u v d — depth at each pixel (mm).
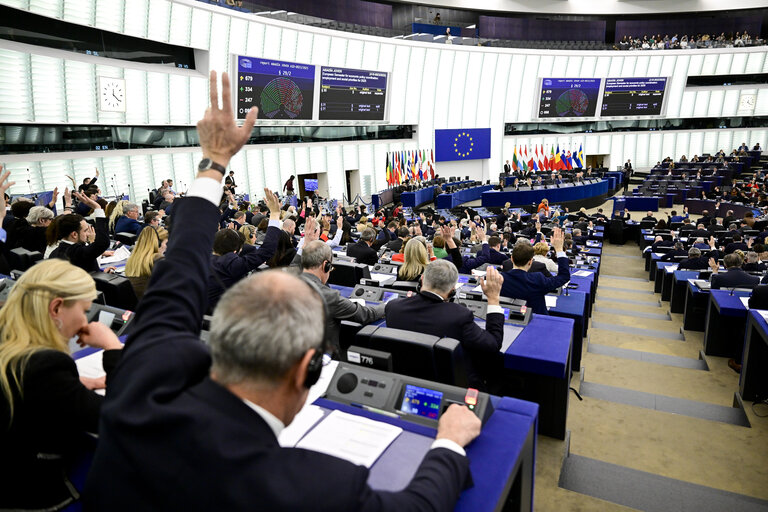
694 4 26328
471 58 23547
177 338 917
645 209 21453
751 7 25875
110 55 13039
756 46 25484
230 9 15266
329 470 774
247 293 827
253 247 4629
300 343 795
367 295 3352
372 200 20172
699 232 12211
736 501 2678
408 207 20109
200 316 1030
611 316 7398
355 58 19844
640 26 28188
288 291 833
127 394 809
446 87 23500
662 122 27672
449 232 4707
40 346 1291
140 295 3180
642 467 3082
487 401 1429
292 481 733
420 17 25688
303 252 2650
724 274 5672
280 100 17156
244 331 781
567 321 2949
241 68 15844
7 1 10102
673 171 24578
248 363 784
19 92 10680
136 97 13539
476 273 4734
